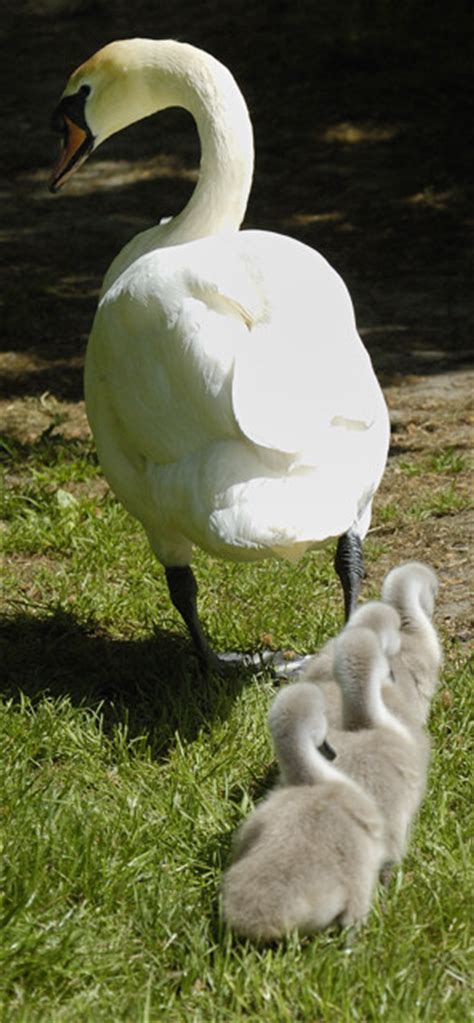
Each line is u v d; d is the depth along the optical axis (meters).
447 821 5.73
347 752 5.29
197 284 6.32
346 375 6.15
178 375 6.29
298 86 21.28
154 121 20.75
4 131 20.66
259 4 24.55
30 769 6.46
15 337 14.08
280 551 5.79
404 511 9.67
